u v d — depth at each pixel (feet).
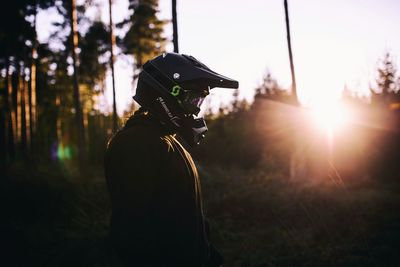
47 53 65.82
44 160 71.46
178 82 4.21
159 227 3.85
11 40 61.52
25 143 64.34
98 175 38.96
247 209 21.90
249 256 15.64
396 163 40.96
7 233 17.71
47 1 53.62
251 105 67.67
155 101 4.29
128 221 3.63
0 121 86.02
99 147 62.03
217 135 60.13
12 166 46.42
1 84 83.05
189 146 4.59
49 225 19.77
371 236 16.98
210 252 4.93
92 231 17.69
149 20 76.74
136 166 3.76
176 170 4.02
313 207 22.08
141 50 75.87
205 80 4.32
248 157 48.88
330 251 15.44
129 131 4.01
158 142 3.97
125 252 3.65
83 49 68.44
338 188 27.27
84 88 82.89
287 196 24.34
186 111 4.31
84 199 23.22
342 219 20.26
